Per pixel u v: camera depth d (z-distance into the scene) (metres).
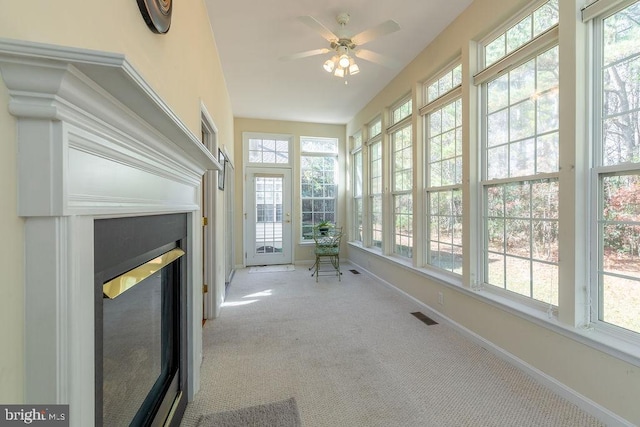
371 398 1.62
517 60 1.94
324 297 3.48
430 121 3.05
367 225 4.75
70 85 0.53
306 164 5.58
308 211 5.60
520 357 1.88
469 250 2.35
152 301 1.20
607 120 1.50
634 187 1.39
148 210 0.98
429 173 3.07
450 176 2.73
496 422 1.43
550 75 1.78
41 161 0.53
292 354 2.12
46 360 0.56
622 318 1.44
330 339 2.36
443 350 2.16
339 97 4.21
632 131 1.39
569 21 1.57
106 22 0.81
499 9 2.01
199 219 1.73
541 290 1.85
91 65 0.51
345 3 2.22
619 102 1.45
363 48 2.89
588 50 1.54
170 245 1.31
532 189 1.91
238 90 3.91
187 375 1.58
